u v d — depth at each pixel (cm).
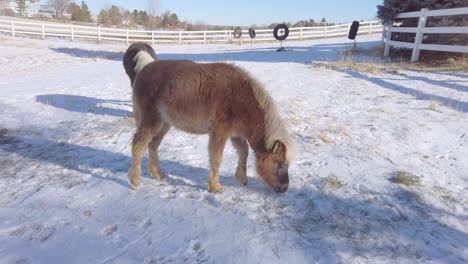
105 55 2211
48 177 502
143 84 458
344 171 509
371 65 1388
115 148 618
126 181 490
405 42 1536
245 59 1816
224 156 580
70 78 1335
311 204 424
